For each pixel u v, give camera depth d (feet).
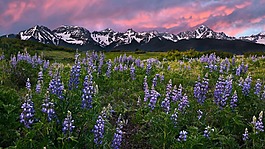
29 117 19.01
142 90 38.70
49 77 38.11
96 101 22.39
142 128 26.61
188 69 54.75
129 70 47.70
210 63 51.34
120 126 20.11
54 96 21.52
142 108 28.58
